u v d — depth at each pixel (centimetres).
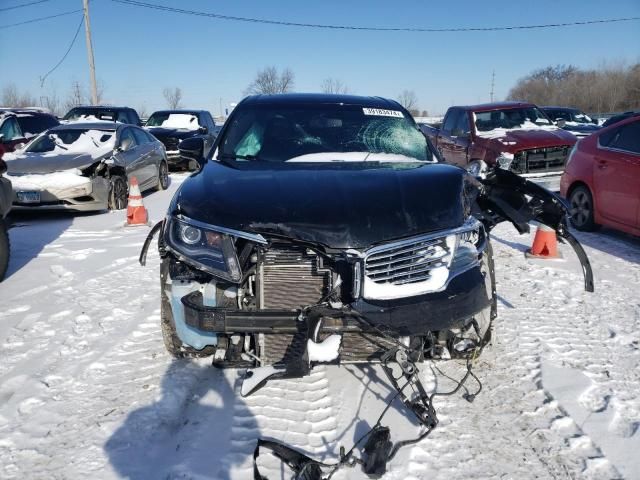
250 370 298
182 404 307
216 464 257
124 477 248
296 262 288
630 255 640
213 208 296
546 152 947
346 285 277
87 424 288
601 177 693
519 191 369
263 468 254
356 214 285
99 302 475
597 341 397
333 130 427
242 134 422
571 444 274
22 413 300
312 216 284
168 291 312
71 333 409
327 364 286
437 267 288
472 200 329
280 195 302
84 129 1035
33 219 891
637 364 361
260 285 289
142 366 350
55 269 583
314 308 274
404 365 297
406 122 451
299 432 282
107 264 602
